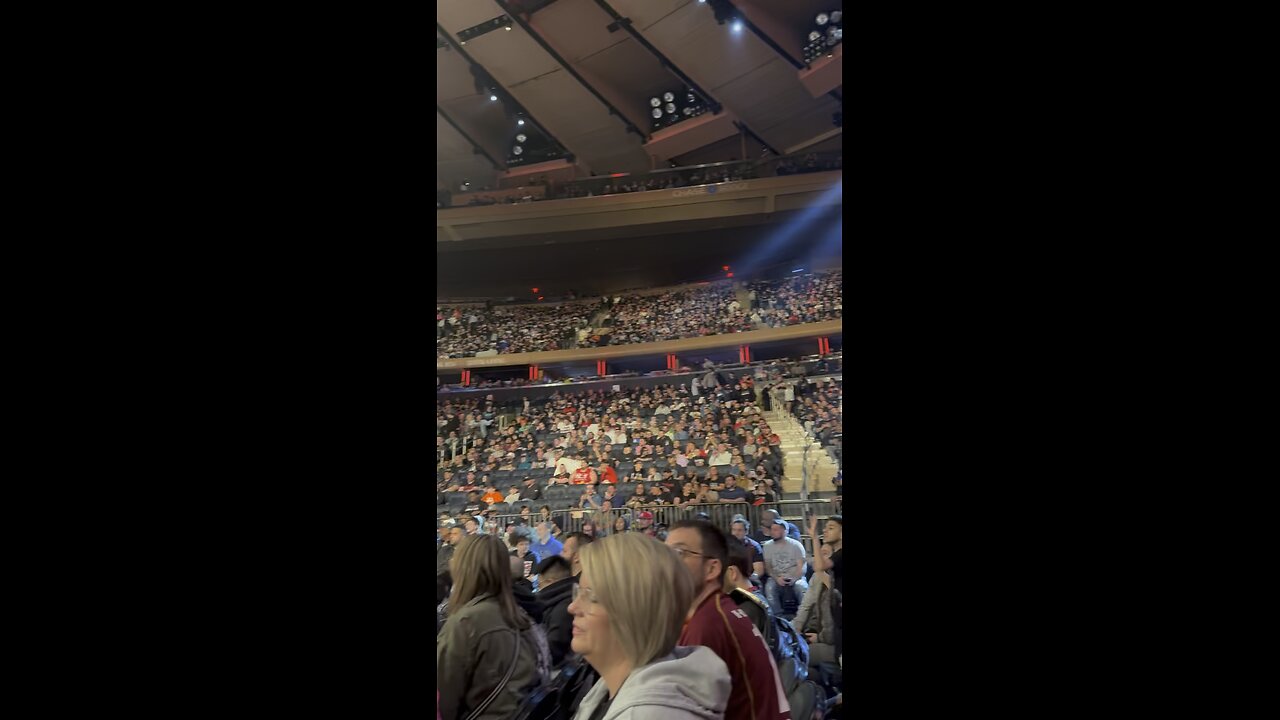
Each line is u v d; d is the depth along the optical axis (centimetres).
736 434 912
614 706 101
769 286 1266
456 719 154
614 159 1332
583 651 109
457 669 154
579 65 1195
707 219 1248
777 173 1221
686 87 1241
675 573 108
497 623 157
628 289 1361
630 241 1309
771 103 1189
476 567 160
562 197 1288
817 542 218
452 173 1368
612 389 1102
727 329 1252
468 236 1314
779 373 1069
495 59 1202
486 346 1349
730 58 1130
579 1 1088
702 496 582
